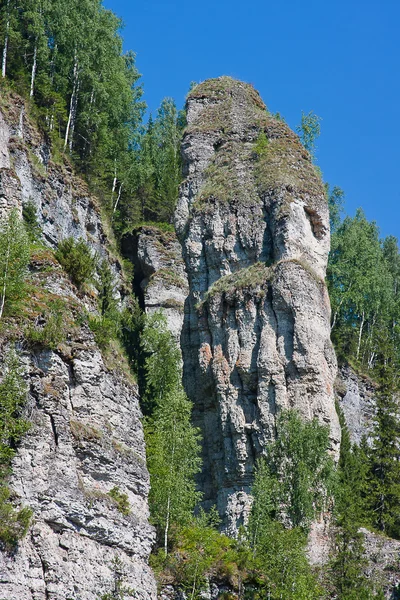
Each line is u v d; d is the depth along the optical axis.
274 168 87.12
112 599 49.12
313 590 61.41
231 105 95.31
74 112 94.31
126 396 59.12
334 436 75.00
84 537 49.72
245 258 83.38
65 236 78.31
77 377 54.09
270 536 62.31
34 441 49.03
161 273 93.19
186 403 68.31
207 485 77.00
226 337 79.69
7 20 89.81
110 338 61.06
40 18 91.62
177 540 60.66
